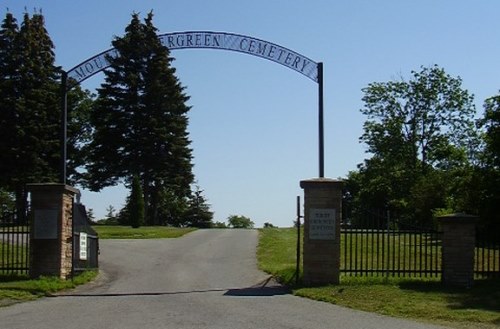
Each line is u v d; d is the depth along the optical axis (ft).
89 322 37.35
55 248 55.16
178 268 68.18
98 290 52.80
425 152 171.73
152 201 180.75
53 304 45.01
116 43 167.94
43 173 154.71
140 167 175.11
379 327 35.86
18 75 156.76
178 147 178.91
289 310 41.65
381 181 171.32
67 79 62.08
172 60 181.16
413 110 173.37
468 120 170.60
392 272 55.98
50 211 55.47
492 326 36.58
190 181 185.98
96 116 177.06
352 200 201.67
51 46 166.40
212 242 97.40
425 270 53.98
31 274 55.16
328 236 52.95
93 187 178.60
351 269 55.98
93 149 177.99
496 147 64.13
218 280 58.75
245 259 75.87
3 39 158.20
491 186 62.59
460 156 155.43
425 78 172.65
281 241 97.86
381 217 56.08
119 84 178.50
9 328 35.45
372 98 176.86
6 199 157.17
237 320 37.78
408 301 44.47
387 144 173.17
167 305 44.09
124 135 175.94
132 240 100.89
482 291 48.42
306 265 53.01
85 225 64.08
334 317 39.06
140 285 55.88
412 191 125.80
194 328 35.19
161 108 178.60
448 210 84.12
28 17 162.09
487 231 61.46
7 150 150.30
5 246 76.84
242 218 279.49
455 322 37.70
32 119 153.48
